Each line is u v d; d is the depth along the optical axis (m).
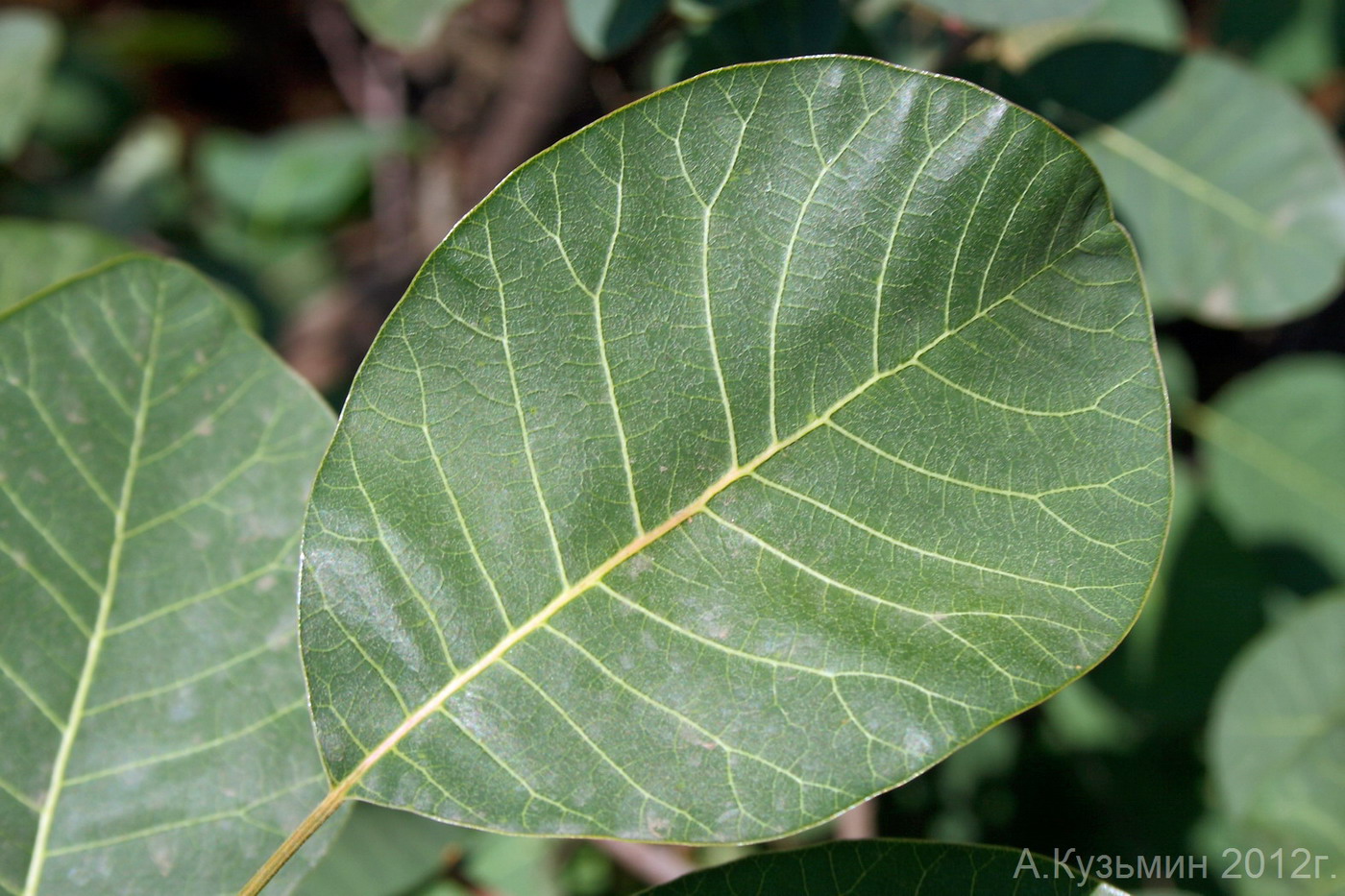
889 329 0.20
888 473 0.20
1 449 0.22
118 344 0.22
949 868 0.20
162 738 0.22
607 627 0.20
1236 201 0.28
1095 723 0.39
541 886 0.32
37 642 0.22
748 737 0.20
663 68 0.26
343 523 0.20
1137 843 0.37
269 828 0.21
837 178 0.19
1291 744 0.31
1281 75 0.38
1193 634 0.38
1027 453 0.20
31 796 0.21
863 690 0.20
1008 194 0.19
